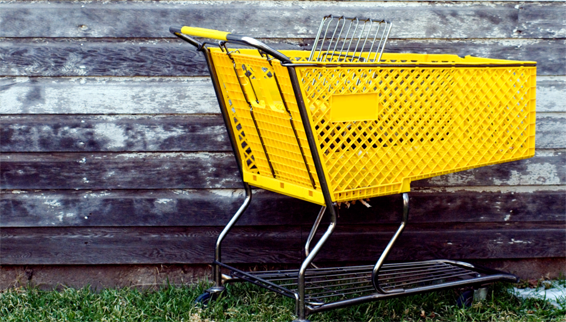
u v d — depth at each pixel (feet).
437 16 10.63
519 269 11.50
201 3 10.47
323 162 7.77
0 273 11.09
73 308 9.95
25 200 10.76
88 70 10.48
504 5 10.72
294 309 9.70
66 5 10.34
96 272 11.20
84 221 10.88
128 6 10.40
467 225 11.31
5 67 10.37
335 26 10.60
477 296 10.07
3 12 10.25
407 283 9.59
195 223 10.98
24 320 9.37
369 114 8.00
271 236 11.07
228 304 9.82
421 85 8.29
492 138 9.02
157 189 10.94
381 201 11.03
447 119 8.64
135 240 11.02
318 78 7.65
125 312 9.56
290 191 8.66
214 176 10.89
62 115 10.61
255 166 10.02
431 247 11.25
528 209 11.20
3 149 10.53
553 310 9.77
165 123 10.65
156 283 11.27
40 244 10.92
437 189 11.14
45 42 10.43
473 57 10.14
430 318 9.67
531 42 10.80
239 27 10.52
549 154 11.11
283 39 10.61
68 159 10.69
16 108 10.48
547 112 10.98
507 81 8.79
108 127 10.62
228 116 9.21
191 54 10.53
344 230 11.15
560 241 11.26
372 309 9.82
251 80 8.52
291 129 8.04
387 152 8.26
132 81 10.59
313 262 11.23
